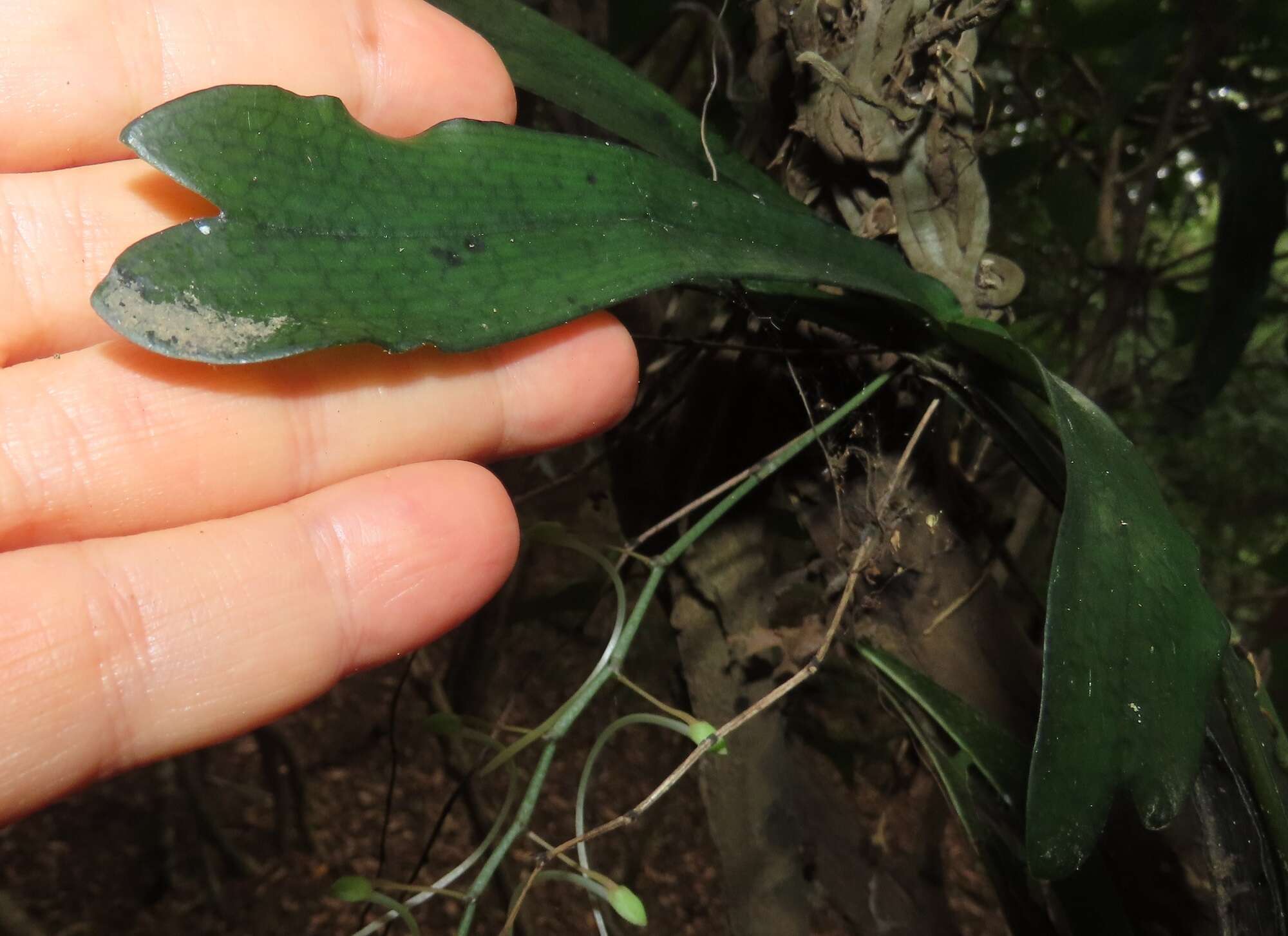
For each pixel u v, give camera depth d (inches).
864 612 4.7
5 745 3.5
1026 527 7.8
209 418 4.0
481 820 10.2
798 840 5.5
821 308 4.3
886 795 7.0
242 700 3.9
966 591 4.6
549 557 19.8
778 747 5.5
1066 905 3.8
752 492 5.2
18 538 3.8
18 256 3.9
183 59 4.2
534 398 4.5
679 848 17.5
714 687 5.4
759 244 3.7
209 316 2.7
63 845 17.7
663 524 4.2
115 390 3.9
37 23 4.0
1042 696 2.7
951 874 16.3
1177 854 4.1
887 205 4.2
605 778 18.3
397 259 3.0
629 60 7.7
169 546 3.8
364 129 3.1
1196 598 3.0
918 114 4.0
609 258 3.4
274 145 2.9
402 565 4.1
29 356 4.1
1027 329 12.3
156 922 16.7
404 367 4.3
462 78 4.5
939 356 4.2
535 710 17.9
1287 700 7.1
